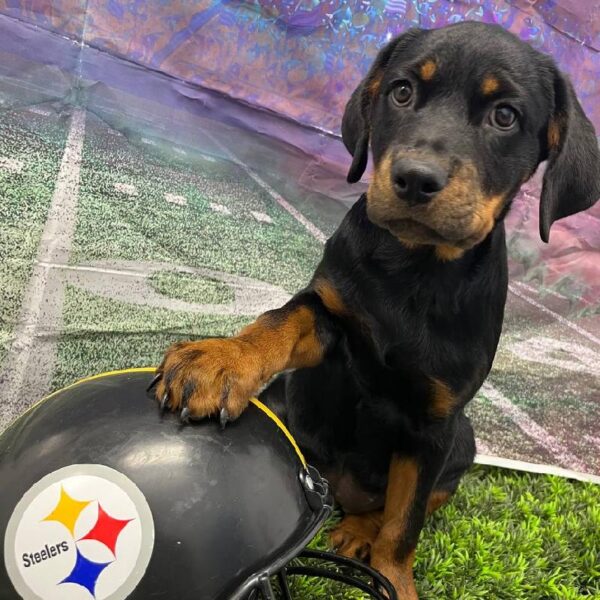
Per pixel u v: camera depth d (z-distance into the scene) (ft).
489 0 1.86
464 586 1.20
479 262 1.08
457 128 0.94
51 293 1.45
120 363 1.50
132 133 1.64
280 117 1.80
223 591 0.64
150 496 0.63
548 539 1.41
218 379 0.74
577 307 1.96
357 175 1.19
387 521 1.16
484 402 1.79
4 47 1.51
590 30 1.92
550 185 1.06
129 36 1.64
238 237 1.72
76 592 0.61
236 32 1.74
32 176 1.47
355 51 1.84
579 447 1.77
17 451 0.68
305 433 1.28
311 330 1.07
